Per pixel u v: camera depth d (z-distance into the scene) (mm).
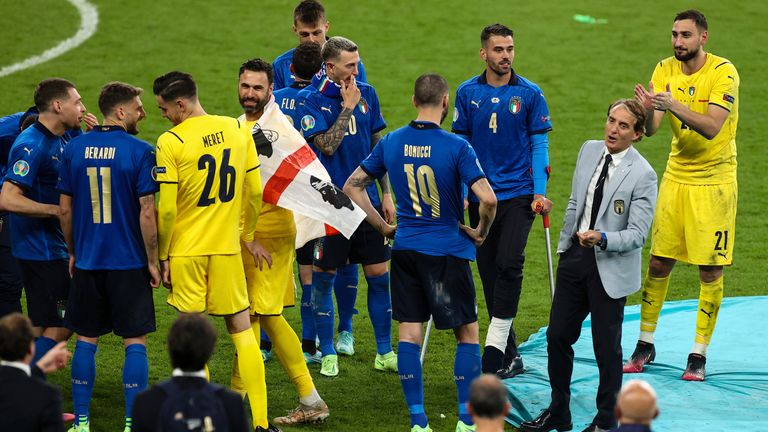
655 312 28250
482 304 35188
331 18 67375
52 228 24641
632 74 59875
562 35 65688
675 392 26562
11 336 16250
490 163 28312
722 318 31812
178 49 61688
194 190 22750
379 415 25422
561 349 24328
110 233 22656
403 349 23781
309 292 29531
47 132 24094
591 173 24578
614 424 23875
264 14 67812
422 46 63312
